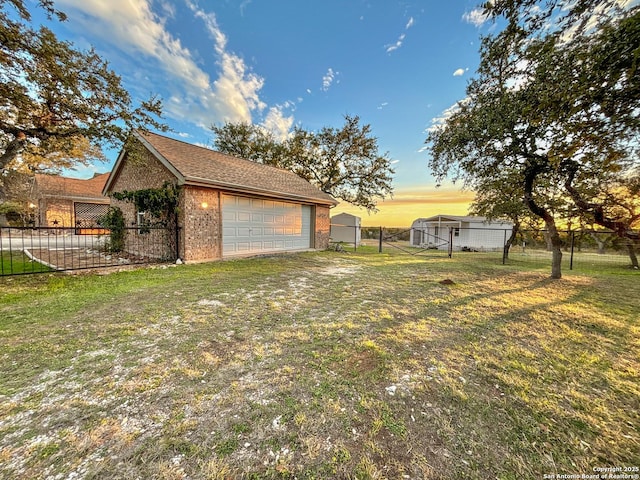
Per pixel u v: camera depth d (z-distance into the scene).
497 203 10.16
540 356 2.52
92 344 2.62
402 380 2.11
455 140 6.13
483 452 1.44
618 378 2.16
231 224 8.75
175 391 1.92
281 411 1.73
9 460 1.35
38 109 5.95
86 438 1.49
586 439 1.54
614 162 2.76
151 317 3.36
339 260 9.24
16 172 14.77
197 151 9.86
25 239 14.30
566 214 6.32
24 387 1.94
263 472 1.31
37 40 5.01
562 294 4.86
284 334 2.94
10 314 3.40
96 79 5.95
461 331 3.10
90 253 9.74
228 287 4.95
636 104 2.25
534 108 3.00
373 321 3.37
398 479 1.28
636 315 3.69
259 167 11.95
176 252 7.68
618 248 11.77
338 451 1.44
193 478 1.27
